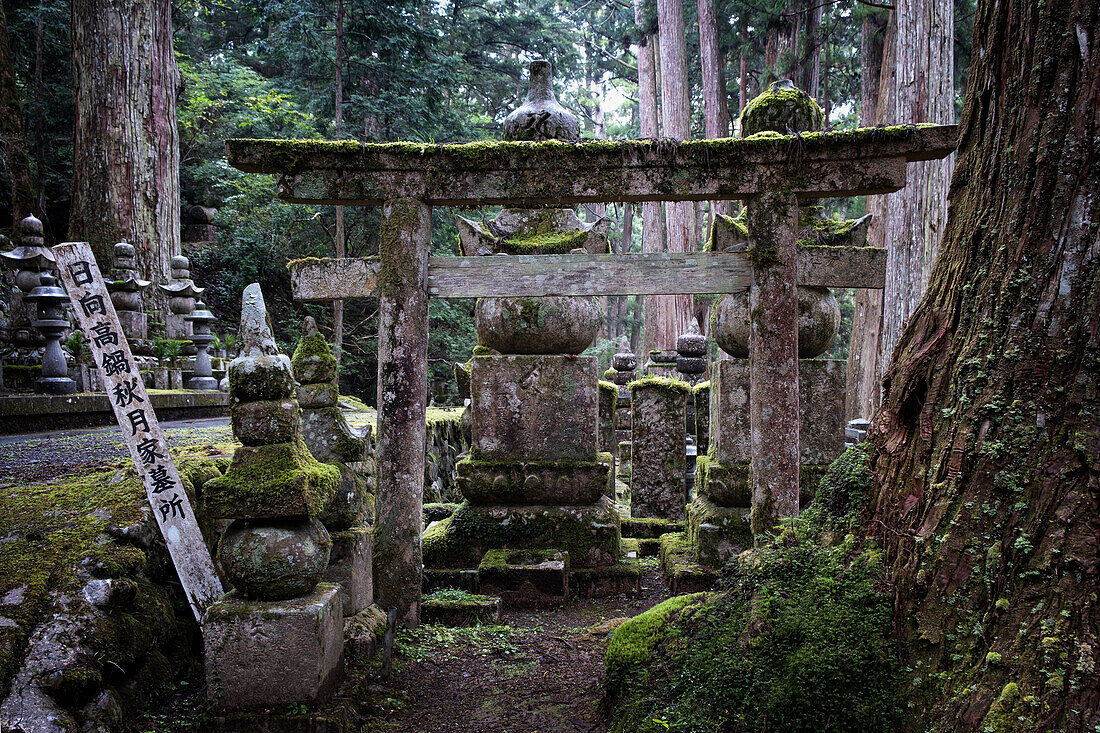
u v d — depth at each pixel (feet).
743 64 62.75
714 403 18.90
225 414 35.19
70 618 9.84
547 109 19.86
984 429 8.20
